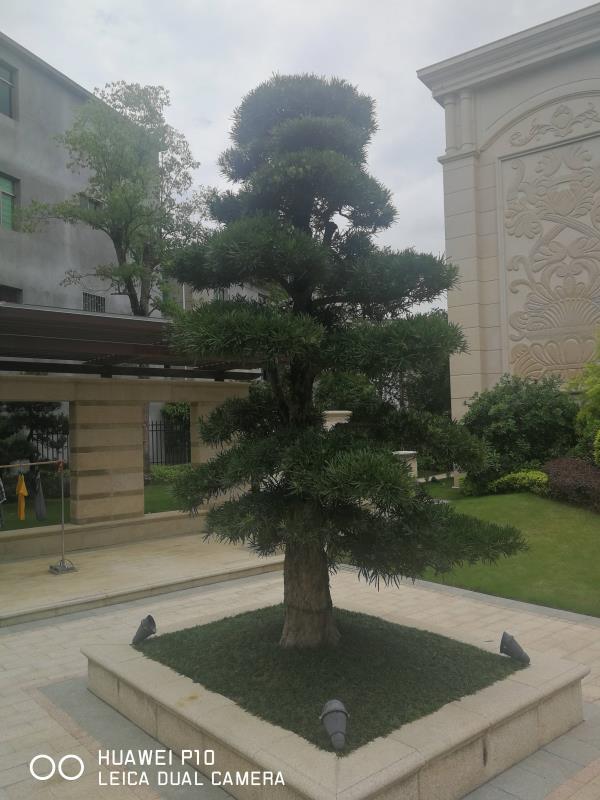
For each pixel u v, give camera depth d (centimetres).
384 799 342
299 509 441
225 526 444
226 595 867
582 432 1334
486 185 1644
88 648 554
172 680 476
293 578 517
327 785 334
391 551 445
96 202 1798
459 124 1678
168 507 1484
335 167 458
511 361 1598
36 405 1728
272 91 512
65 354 1086
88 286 2002
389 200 495
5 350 986
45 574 937
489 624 733
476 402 1475
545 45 1532
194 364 1199
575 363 1502
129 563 1004
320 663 481
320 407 537
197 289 518
